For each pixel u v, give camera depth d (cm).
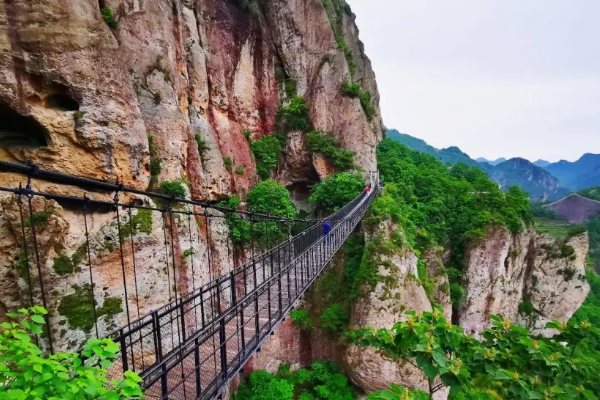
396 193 1989
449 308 1703
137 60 1027
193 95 1419
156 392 588
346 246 1516
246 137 1872
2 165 244
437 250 1762
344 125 2072
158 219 934
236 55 1861
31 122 742
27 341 208
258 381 1261
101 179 822
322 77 2086
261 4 2070
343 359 1350
